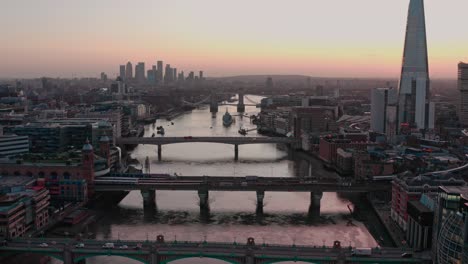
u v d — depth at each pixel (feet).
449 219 652.89
